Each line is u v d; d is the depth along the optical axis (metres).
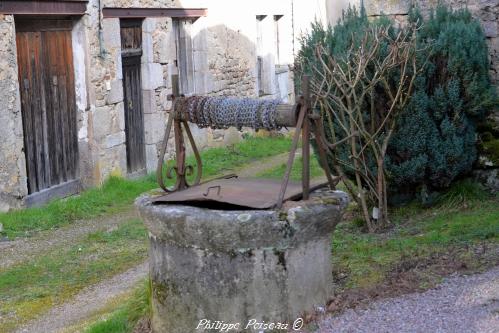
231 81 15.45
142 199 4.77
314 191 4.80
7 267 7.50
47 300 6.47
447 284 4.81
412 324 4.30
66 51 10.55
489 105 6.95
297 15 18.31
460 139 6.90
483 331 4.11
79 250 8.00
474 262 5.17
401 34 6.87
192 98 4.93
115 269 7.29
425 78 6.86
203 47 14.24
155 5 12.56
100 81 11.02
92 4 10.73
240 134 15.81
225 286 4.39
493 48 7.37
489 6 7.35
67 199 10.13
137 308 5.27
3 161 9.06
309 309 4.55
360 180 7.03
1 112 9.01
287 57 18.17
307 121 4.50
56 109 10.33
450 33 6.88
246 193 4.62
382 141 6.89
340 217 4.62
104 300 6.32
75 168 10.77
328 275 4.69
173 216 4.38
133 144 12.31
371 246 5.96
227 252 4.36
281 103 4.62
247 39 16.11
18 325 5.91
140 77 12.52
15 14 9.17
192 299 4.47
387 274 5.14
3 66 9.01
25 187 9.48
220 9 14.87
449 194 7.18
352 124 6.66
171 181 11.78
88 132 10.86
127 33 12.05
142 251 7.87
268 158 14.28
